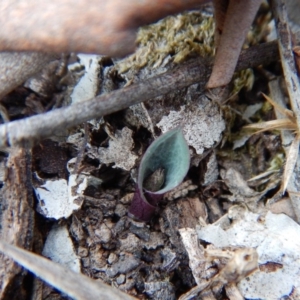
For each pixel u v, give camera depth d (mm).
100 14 45
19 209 65
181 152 64
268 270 67
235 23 56
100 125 75
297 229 70
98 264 69
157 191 67
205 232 72
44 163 73
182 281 70
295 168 71
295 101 71
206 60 68
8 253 56
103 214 73
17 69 63
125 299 55
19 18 48
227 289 63
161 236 72
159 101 75
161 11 45
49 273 54
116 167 75
